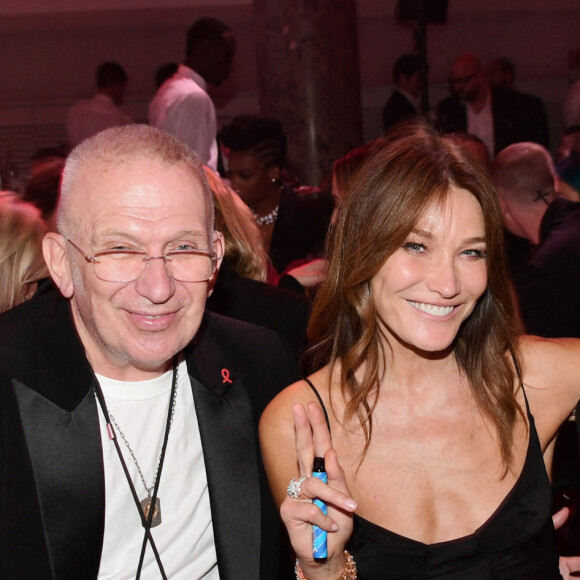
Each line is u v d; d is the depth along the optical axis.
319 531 1.61
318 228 4.12
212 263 1.65
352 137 6.30
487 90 6.50
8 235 2.32
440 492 1.87
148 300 1.56
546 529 1.87
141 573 1.72
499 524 1.82
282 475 1.86
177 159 1.61
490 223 1.76
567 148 4.77
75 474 1.65
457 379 1.94
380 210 1.77
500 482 1.87
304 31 6.09
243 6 8.38
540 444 1.90
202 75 5.49
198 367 1.83
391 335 1.91
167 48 8.54
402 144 1.80
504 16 9.16
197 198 1.61
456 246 1.74
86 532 1.65
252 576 1.77
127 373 1.71
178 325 1.61
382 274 1.80
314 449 1.70
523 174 3.49
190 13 8.36
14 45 8.30
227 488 1.79
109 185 1.56
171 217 1.56
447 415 1.93
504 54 9.24
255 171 4.04
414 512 1.85
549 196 3.48
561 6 9.12
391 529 1.85
